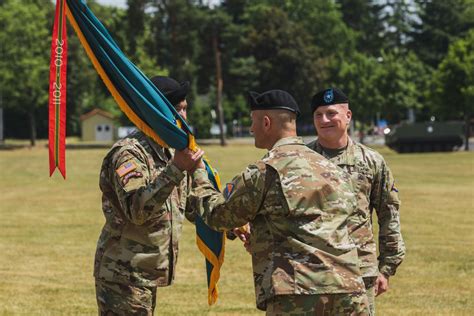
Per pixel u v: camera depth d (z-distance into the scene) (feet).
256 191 17.47
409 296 36.47
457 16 371.15
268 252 17.63
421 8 380.17
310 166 17.61
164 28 267.18
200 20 260.83
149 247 19.94
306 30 337.93
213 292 20.31
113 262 19.94
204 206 18.31
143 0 256.11
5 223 66.85
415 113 334.85
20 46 246.68
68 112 328.08
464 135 229.25
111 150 19.98
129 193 18.92
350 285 16.85
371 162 23.04
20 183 116.57
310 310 16.67
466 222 65.16
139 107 19.20
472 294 36.96
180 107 20.24
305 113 315.37
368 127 330.75
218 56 268.82
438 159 168.76
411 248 51.08
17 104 263.90
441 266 44.42
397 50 379.35
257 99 18.39
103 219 69.92
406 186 103.04
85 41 19.70
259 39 300.81
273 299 16.98
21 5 250.57
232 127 349.61
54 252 50.57
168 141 18.76
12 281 40.42
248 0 322.96
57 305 34.83
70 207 80.94
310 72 303.89
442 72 215.10
